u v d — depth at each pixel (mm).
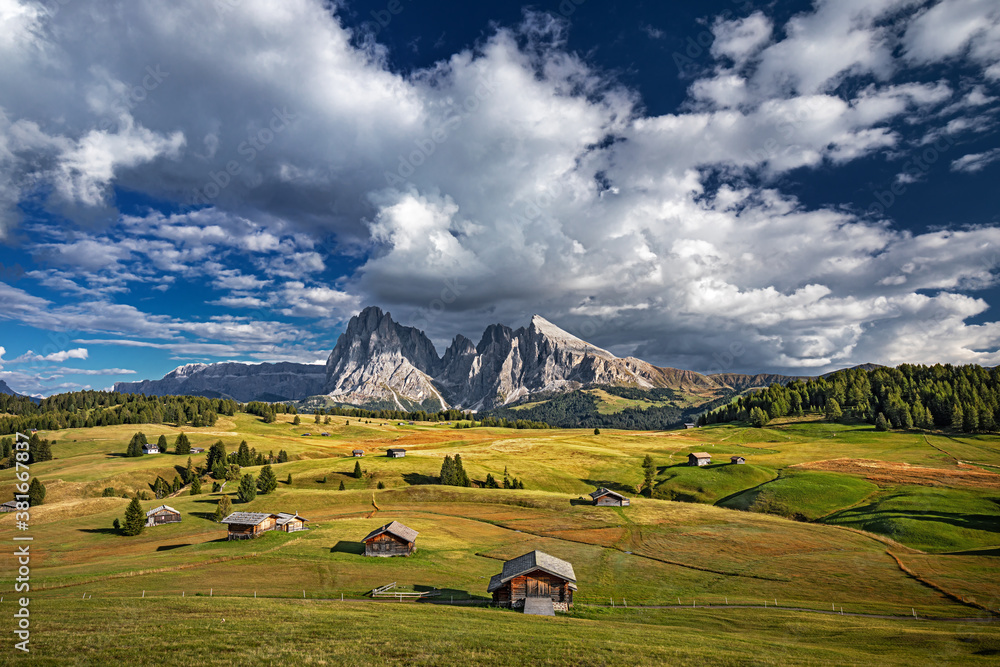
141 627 35281
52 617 37938
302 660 29203
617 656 32969
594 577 68562
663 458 180875
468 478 153000
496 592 57469
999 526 89062
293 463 173625
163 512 101438
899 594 60156
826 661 34344
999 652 38344
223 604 45312
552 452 194625
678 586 64875
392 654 31297
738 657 34469
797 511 110188
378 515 108000
